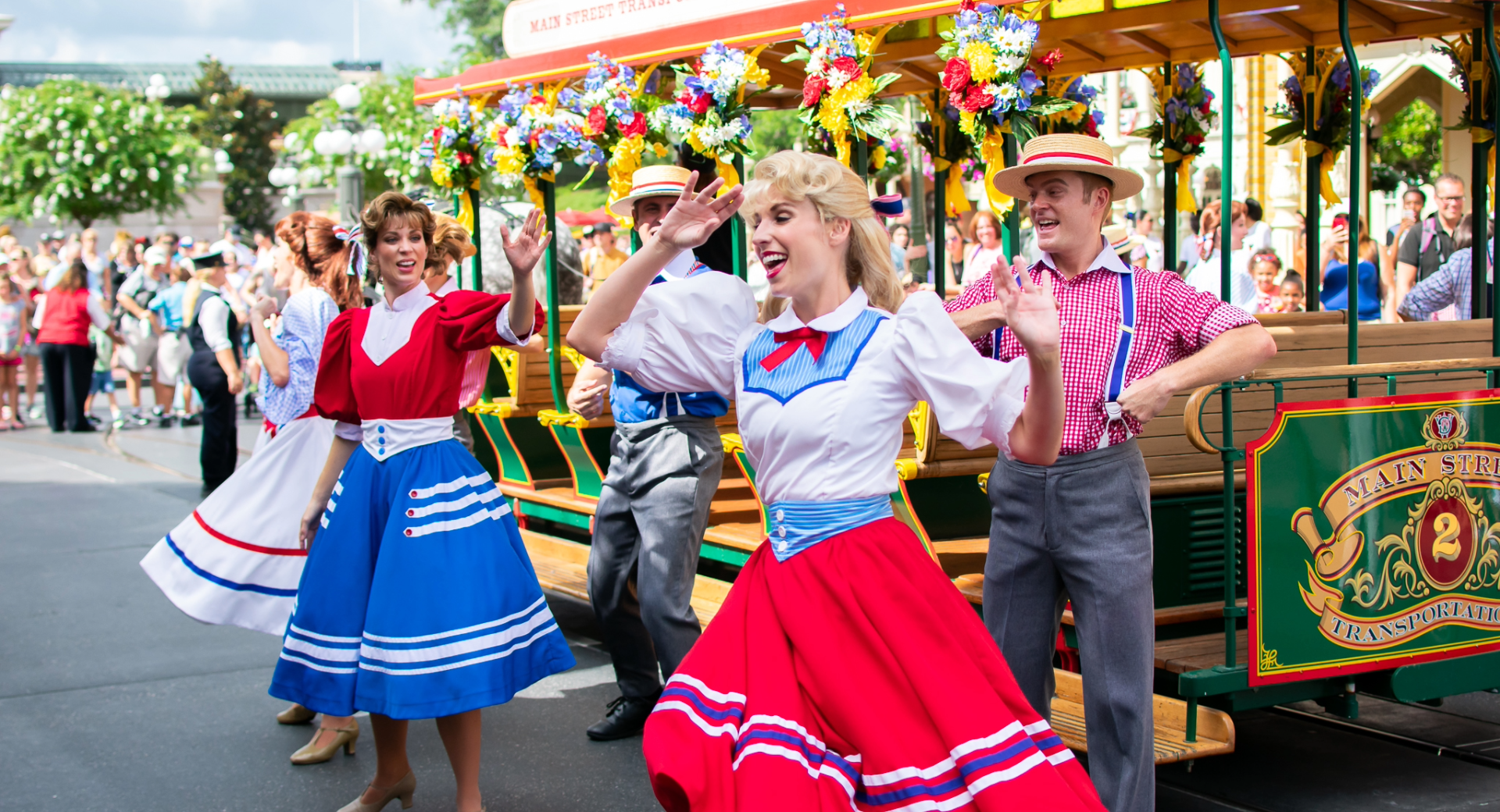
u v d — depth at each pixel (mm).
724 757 2617
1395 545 4086
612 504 4641
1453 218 7477
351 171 14867
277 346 4812
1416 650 4133
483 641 3705
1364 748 4641
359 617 3805
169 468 11711
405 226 3854
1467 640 4234
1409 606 4117
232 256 15266
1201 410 3879
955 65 4043
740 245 5191
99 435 14500
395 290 3896
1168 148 5934
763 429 2793
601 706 5223
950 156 6375
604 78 5422
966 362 2678
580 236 16453
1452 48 5188
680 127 5094
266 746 4746
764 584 2781
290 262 5094
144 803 4195
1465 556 4215
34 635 6320
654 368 3215
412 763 4594
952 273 10914
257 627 4637
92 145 27438
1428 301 6383
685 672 2723
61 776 4445
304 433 4691
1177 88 5906
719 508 5957
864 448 2738
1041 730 2703
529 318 3689
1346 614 4008
